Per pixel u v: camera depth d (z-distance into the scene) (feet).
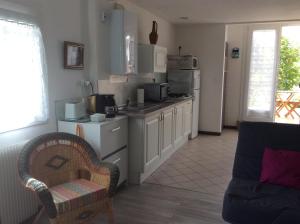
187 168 12.56
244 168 7.95
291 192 6.76
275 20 16.56
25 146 7.00
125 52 10.95
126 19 10.85
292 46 23.67
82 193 6.82
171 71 17.63
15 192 7.35
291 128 7.84
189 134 17.75
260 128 8.11
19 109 7.55
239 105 21.20
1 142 7.23
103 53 10.84
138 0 12.32
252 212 6.08
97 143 8.68
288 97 23.18
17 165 6.86
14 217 7.38
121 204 9.09
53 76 8.90
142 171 10.70
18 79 7.45
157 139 12.07
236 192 6.69
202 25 18.35
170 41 18.28
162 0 12.23
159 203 9.18
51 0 8.59
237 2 12.32
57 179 7.52
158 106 12.51
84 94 10.39
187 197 9.64
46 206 5.95
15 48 7.29
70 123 8.93
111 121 9.20
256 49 20.08
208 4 12.78
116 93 12.25
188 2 12.50
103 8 10.68
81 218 6.70
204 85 18.94
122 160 10.26
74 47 9.55
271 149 7.72
